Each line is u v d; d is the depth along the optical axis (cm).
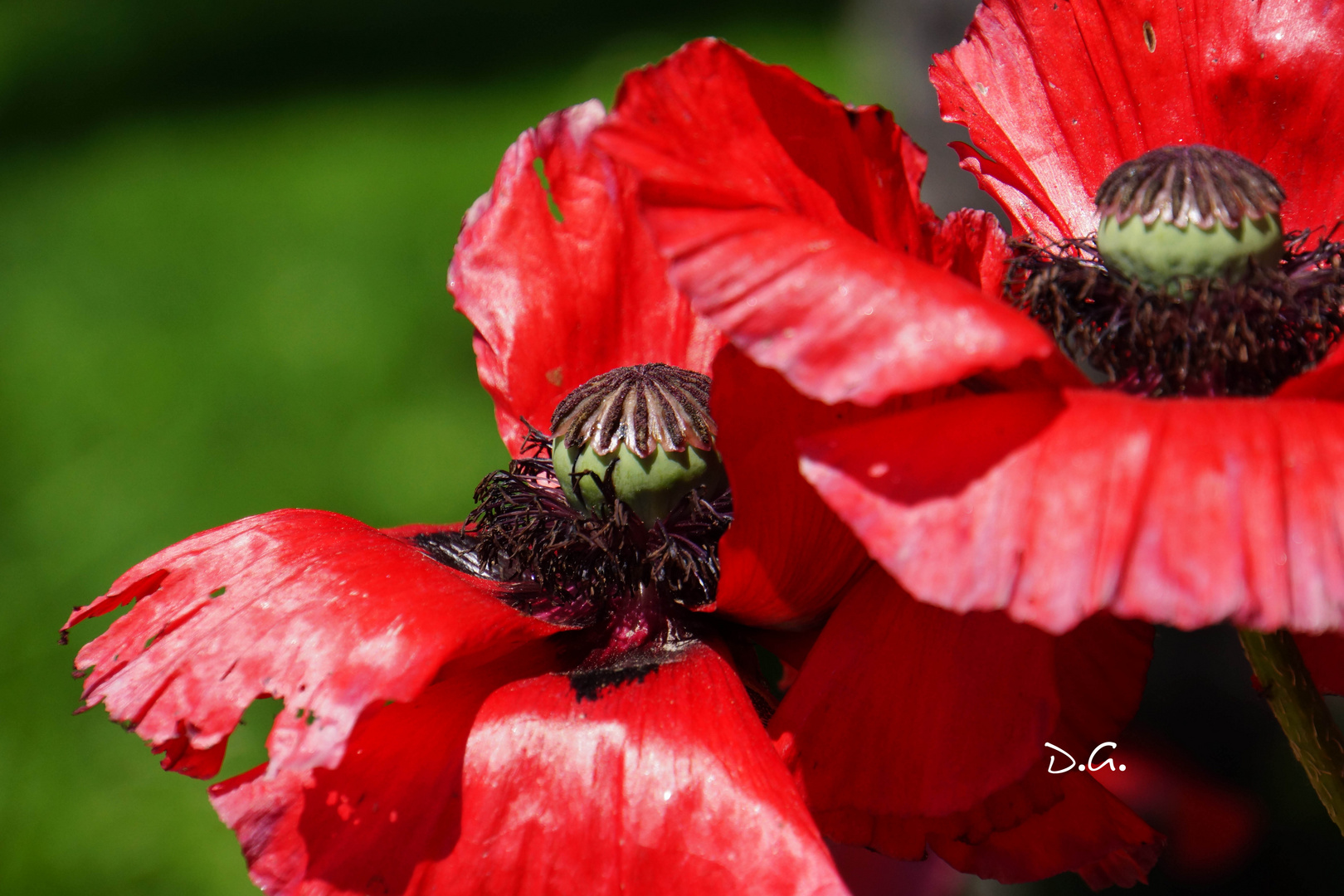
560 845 38
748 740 38
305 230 143
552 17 212
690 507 41
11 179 171
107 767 78
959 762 38
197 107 191
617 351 44
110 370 120
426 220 142
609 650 41
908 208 38
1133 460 35
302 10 228
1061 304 39
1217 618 35
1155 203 38
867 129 38
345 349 119
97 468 106
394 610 39
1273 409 36
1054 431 36
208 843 74
